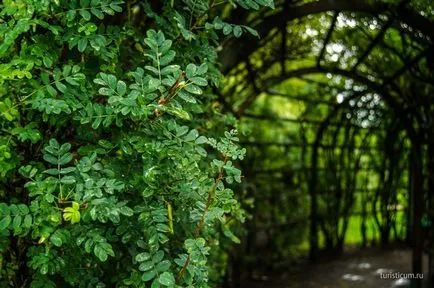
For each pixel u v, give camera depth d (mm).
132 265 1970
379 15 3947
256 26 3486
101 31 1891
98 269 1976
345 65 5207
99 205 1538
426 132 5262
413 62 4605
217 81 2346
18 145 1899
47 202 1593
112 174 1684
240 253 5273
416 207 5156
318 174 6637
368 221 7883
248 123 5941
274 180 6176
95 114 1701
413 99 5262
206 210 1667
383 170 6926
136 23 2480
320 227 6918
